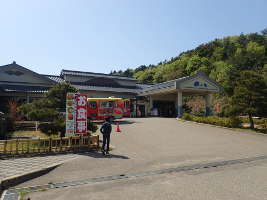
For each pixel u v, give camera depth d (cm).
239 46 7031
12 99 2283
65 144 1027
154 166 802
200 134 1639
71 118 1105
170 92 2897
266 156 988
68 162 838
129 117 2883
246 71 2011
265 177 675
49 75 3209
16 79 2412
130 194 538
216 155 998
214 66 6025
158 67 8094
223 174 707
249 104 1931
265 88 1911
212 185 601
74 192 555
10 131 1550
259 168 785
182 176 685
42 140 971
